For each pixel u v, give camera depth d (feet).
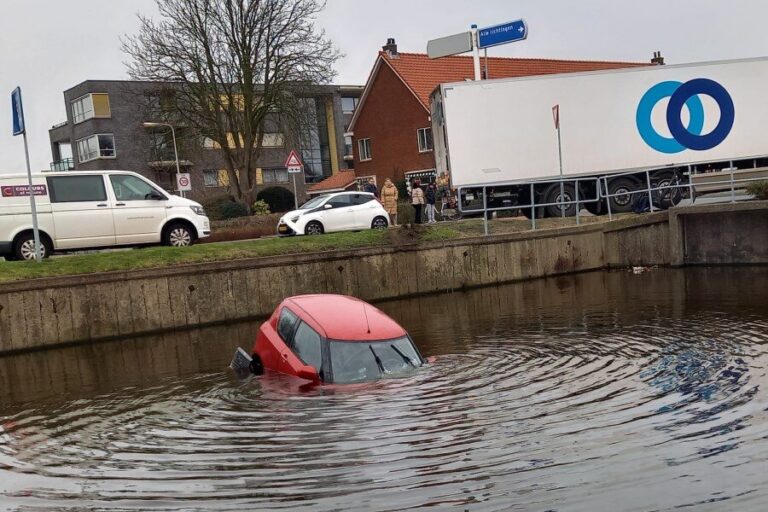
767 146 77.10
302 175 201.05
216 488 17.97
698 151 76.64
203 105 124.16
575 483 17.26
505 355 32.14
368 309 31.50
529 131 73.82
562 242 73.26
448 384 26.78
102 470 19.80
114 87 180.86
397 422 22.47
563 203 74.84
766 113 76.89
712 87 76.02
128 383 32.30
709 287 52.75
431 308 53.98
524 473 17.99
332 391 26.30
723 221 70.64
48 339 49.52
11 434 24.30
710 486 16.69
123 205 57.72
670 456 18.56
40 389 32.50
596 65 164.25
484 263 68.85
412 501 16.66
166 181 184.96
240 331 50.08
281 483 18.08
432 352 34.09
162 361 38.45
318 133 210.18
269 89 126.31
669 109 75.77
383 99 155.02
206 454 20.63
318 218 76.18
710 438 19.62
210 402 26.71
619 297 50.83
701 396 23.58
